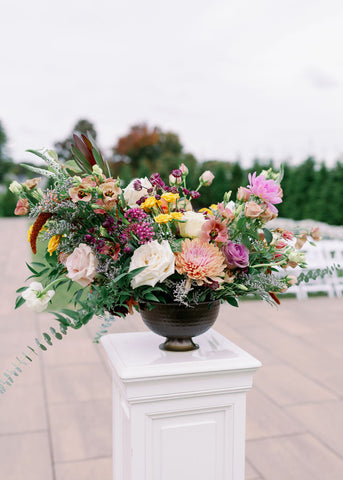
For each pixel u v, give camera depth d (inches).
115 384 65.1
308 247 244.1
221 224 50.6
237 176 601.9
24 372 143.9
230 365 55.2
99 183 49.3
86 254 49.7
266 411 119.5
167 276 49.9
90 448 102.7
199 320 55.8
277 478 92.0
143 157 1505.9
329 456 99.6
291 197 597.3
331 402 124.2
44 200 51.0
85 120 1485.0
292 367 148.6
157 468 56.2
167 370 53.2
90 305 47.1
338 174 548.7
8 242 499.5
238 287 52.9
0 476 92.3
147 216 51.5
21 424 113.0
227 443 58.1
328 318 206.1
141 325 186.2
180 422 56.3
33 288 48.6
